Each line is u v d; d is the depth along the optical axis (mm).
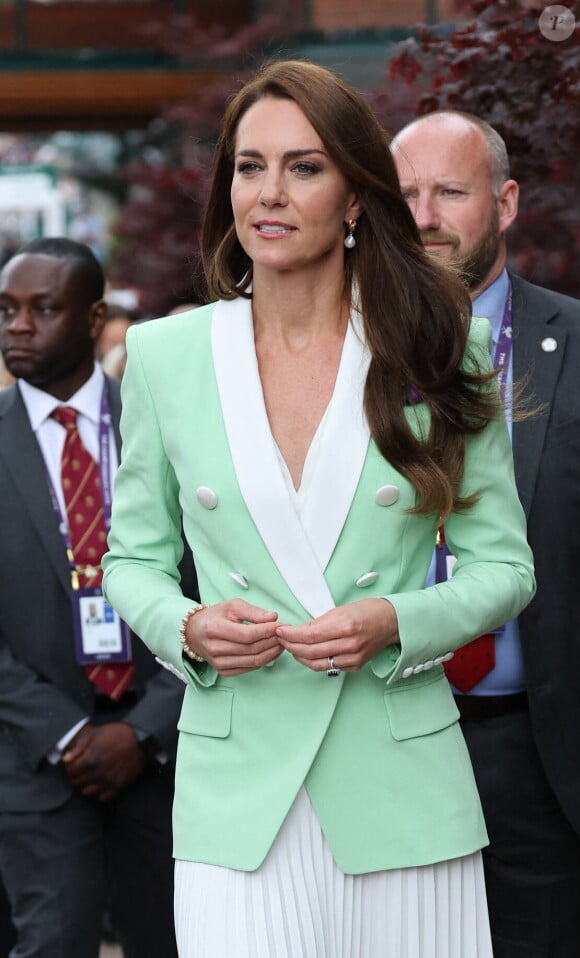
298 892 8211
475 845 8422
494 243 11992
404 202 8414
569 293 15078
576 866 11594
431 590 8281
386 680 8297
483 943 8578
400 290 8328
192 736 8531
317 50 33156
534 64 13531
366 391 8195
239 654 7914
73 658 12391
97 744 12164
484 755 11344
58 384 12844
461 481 8422
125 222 33938
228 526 8258
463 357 8438
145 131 36344
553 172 13961
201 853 8305
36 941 12125
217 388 8375
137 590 8633
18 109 35062
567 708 11203
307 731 8234
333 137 8078
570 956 11695
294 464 8289
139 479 8734
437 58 14195
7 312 12859
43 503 12484
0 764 12375
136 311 24672
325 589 8148
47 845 12281
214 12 35188
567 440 11266
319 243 8195
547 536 11172
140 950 12859
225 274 8664
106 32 34875
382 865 8234
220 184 8688
